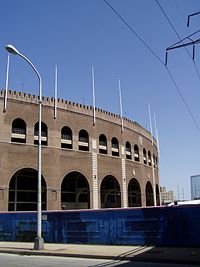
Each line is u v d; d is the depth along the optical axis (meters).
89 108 51.50
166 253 18.50
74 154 47.84
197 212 21.23
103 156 52.00
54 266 15.73
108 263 16.55
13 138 43.31
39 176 23.75
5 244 26.42
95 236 24.62
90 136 50.66
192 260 15.93
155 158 72.56
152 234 22.44
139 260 17.31
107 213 24.38
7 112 42.81
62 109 47.75
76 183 53.28
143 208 23.00
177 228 21.66
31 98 45.00
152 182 66.75
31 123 44.44
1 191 40.53
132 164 58.41
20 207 47.72
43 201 47.28
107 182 57.91
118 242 23.58
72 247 23.16
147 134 67.38
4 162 41.41
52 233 26.52
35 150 44.09
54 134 46.09
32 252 21.44
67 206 51.94
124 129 57.75
